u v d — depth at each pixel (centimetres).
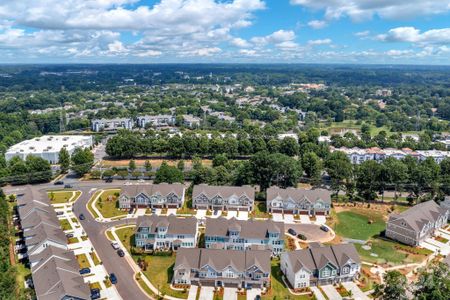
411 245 12112
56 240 10862
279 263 11012
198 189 14925
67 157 19500
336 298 9388
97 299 9144
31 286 9438
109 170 18912
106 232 12700
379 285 9100
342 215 14488
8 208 13588
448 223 13925
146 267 10550
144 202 14825
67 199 15675
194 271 9838
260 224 11650
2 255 10331
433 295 8125
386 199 16112
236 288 9712
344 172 16862
